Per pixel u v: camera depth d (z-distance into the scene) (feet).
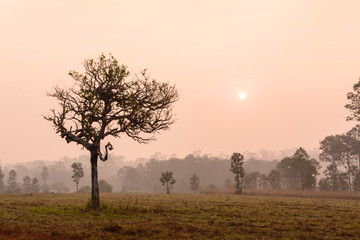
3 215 73.61
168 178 270.67
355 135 410.31
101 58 88.28
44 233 54.19
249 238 54.85
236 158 257.55
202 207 105.29
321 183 317.22
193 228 61.41
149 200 140.77
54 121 86.33
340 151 407.03
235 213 88.74
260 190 244.42
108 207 88.99
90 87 88.48
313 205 124.77
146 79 90.94
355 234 59.82
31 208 86.17
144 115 88.74
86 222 65.92
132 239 52.01
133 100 87.15
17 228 56.24
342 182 327.67
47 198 143.43
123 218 73.00
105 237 52.54
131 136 92.38
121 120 88.69
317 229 65.10
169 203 121.60
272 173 337.93
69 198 144.87
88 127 86.33
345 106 315.78
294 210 101.81
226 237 55.16
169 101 92.94
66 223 64.59
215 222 70.90
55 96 86.84
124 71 87.45
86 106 86.48
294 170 321.11
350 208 115.55
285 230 63.52
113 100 88.99
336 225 70.13
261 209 102.73
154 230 57.93
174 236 53.98
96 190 87.25
